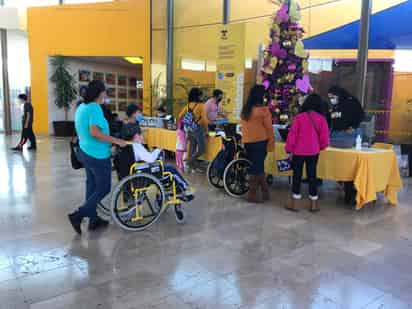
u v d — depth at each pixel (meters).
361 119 4.73
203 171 6.48
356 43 7.45
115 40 11.09
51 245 3.12
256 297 2.37
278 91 5.39
